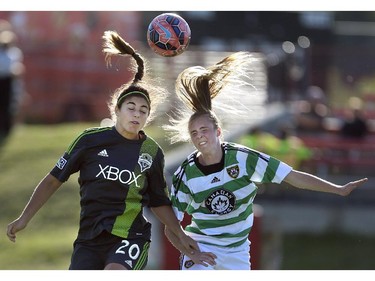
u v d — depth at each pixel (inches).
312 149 2219.5
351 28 3002.0
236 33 2807.6
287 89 2655.0
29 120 2780.5
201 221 842.2
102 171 794.2
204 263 828.0
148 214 1572.3
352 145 2228.1
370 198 2112.5
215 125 828.6
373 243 1935.3
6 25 2755.9
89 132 808.3
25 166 2465.6
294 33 2866.6
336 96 2795.3
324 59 2765.7
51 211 2202.3
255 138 2138.3
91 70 2775.6
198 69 860.0
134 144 805.9
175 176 843.4
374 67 2819.9
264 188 2103.8
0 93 2630.4
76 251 800.9
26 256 1926.7
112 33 858.8
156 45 864.3
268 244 1892.2
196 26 2787.9
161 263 1523.1
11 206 2240.4
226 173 829.2
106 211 790.5
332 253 1895.9
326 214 2066.9
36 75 2770.7
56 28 2765.7
